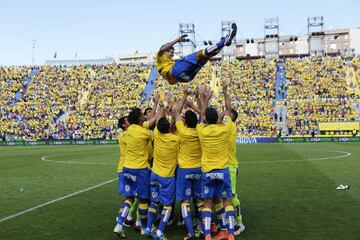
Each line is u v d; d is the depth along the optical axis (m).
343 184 12.63
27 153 32.00
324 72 54.44
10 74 61.31
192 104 7.92
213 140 6.93
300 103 49.00
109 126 50.62
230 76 56.81
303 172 15.96
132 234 7.71
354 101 47.94
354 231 7.26
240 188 12.28
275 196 10.83
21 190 12.70
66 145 47.12
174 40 7.30
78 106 54.75
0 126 52.00
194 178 7.33
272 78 54.88
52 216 9.04
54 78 60.47
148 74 60.16
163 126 7.29
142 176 7.66
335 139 43.53
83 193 12.14
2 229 7.93
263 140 44.56
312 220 8.13
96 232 7.69
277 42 66.75
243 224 7.96
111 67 62.41
